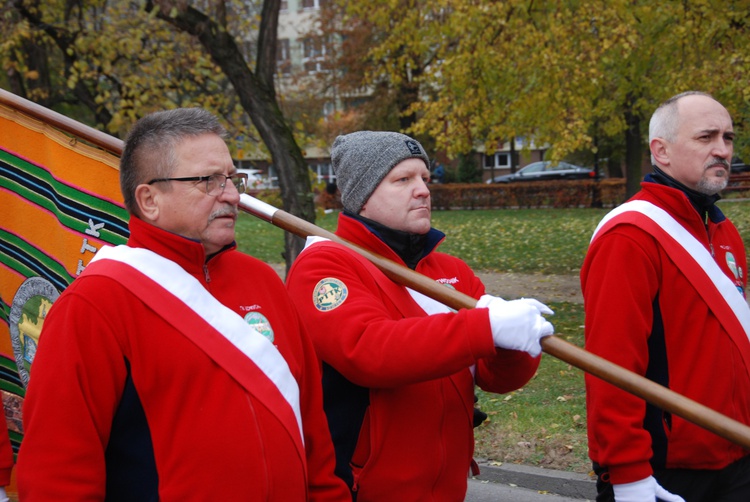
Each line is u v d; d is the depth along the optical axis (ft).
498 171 152.66
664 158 8.95
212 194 6.23
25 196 8.64
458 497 7.89
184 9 26.58
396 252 8.21
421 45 34.60
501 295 35.35
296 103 93.20
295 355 6.72
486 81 32.63
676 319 8.34
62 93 39.52
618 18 30.63
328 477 6.81
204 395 5.91
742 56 29.32
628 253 8.32
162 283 6.02
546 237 56.08
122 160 6.37
